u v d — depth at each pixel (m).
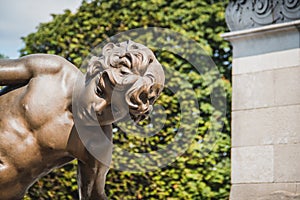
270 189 4.85
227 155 6.81
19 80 2.86
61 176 6.89
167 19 7.20
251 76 5.17
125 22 7.28
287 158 4.84
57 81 2.81
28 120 2.79
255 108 5.09
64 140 2.80
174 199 6.77
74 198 6.89
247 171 5.00
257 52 5.18
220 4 7.16
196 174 6.76
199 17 7.14
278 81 5.03
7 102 2.84
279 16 5.06
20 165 2.81
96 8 7.40
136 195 6.82
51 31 7.48
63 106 2.79
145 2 7.29
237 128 5.14
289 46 5.04
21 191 2.93
